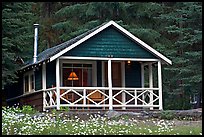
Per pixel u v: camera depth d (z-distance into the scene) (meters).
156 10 36.28
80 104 24.34
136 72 26.64
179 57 33.34
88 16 36.97
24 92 28.59
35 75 26.64
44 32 38.53
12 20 26.30
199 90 32.78
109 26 24.53
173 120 21.45
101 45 24.34
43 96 24.92
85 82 25.75
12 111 20.77
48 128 16.64
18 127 16.66
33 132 15.85
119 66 26.33
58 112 21.33
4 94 32.34
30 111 21.27
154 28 36.97
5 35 26.88
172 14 34.12
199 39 31.12
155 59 25.17
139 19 36.72
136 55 24.88
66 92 23.28
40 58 26.48
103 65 26.11
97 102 25.17
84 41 23.98
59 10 37.75
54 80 25.28
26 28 28.39
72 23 36.91
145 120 21.00
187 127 17.70
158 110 24.20
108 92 25.61
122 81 26.20
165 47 35.16
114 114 21.62
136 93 24.69
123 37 24.80
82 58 23.84
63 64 25.38
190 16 32.44
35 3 39.47
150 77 26.20
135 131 16.48
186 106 32.97
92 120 19.22
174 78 33.84
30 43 33.22
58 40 38.66
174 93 34.12
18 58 29.39
